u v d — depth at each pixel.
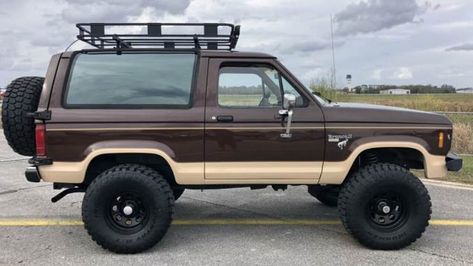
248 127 4.89
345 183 5.12
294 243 5.17
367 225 4.92
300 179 5.00
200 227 5.76
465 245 5.11
